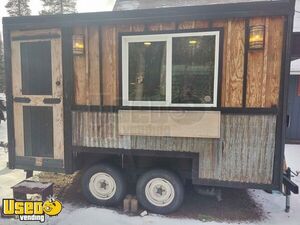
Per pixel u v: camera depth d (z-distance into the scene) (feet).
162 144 10.82
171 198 11.03
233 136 10.12
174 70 10.54
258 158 9.98
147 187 11.28
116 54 10.95
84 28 11.11
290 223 10.46
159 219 10.69
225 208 11.68
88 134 11.59
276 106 9.64
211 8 9.71
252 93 9.80
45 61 11.76
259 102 9.77
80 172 15.87
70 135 11.76
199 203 12.14
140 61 10.82
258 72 9.66
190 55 10.32
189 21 10.08
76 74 11.44
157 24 10.40
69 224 10.29
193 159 10.56
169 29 10.30
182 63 10.44
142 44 10.70
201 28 9.98
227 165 10.27
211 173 10.44
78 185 14.14
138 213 11.18
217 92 10.09
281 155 9.76
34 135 12.30
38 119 12.18
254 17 9.45
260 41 9.35
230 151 10.19
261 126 9.86
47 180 14.73
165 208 11.07
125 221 10.52
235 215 11.05
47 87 11.88
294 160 19.11
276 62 9.48
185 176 11.30
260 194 13.28
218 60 9.95
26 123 12.35
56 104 11.80
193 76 10.38
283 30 9.29
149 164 11.69
